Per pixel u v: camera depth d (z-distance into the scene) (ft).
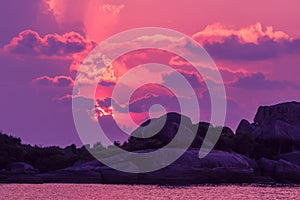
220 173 514.27
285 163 554.46
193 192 435.53
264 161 560.20
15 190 445.37
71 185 488.85
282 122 647.15
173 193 427.74
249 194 427.74
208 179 510.99
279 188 481.46
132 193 426.51
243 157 556.51
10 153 599.57
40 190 444.96
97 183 508.53
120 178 504.84
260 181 537.24
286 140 629.10
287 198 404.77
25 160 602.03
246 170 526.16
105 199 388.37
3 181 519.19
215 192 437.58
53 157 590.96
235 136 606.96
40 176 522.47
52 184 503.20
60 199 387.34
